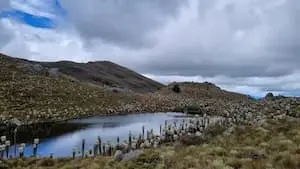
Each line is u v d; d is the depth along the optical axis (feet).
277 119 107.34
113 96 354.74
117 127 179.32
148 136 122.62
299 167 45.47
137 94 439.63
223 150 60.08
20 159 79.92
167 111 310.86
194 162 52.70
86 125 185.16
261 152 55.42
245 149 59.98
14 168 70.38
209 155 57.52
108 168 58.70
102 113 254.06
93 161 67.51
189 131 120.37
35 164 74.13
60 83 336.29
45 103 238.27
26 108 208.74
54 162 74.49
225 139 80.33
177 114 277.64
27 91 257.55
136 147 96.22
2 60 369.91
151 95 464.24
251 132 84.48
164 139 107.45
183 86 609.42
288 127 84.33
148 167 55.36
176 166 52.70
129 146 97.35
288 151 52.19
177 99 430.20
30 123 173.27
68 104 256.11
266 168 45.50
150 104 348.79
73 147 117.50
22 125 165.48
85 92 327.47
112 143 111.55
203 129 115.24
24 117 182.70
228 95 583.17
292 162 46.88
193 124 143.33
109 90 414.82
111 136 145.18
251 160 50.49
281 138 65.67
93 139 136.67
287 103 204.23
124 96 379.14
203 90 579.07
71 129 166.71
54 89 294.87
